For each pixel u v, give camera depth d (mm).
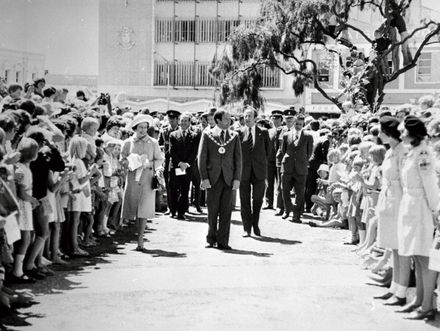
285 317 7883
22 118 9492
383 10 28469
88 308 8070
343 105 21531
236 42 27141
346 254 11875
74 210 11047
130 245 12461
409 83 39281
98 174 11500
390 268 9484
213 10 43969
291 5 26594
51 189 9781
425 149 7914
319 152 17781
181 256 11469
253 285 9430
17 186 8711
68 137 11188
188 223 15680
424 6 36656
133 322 7562
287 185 16141
